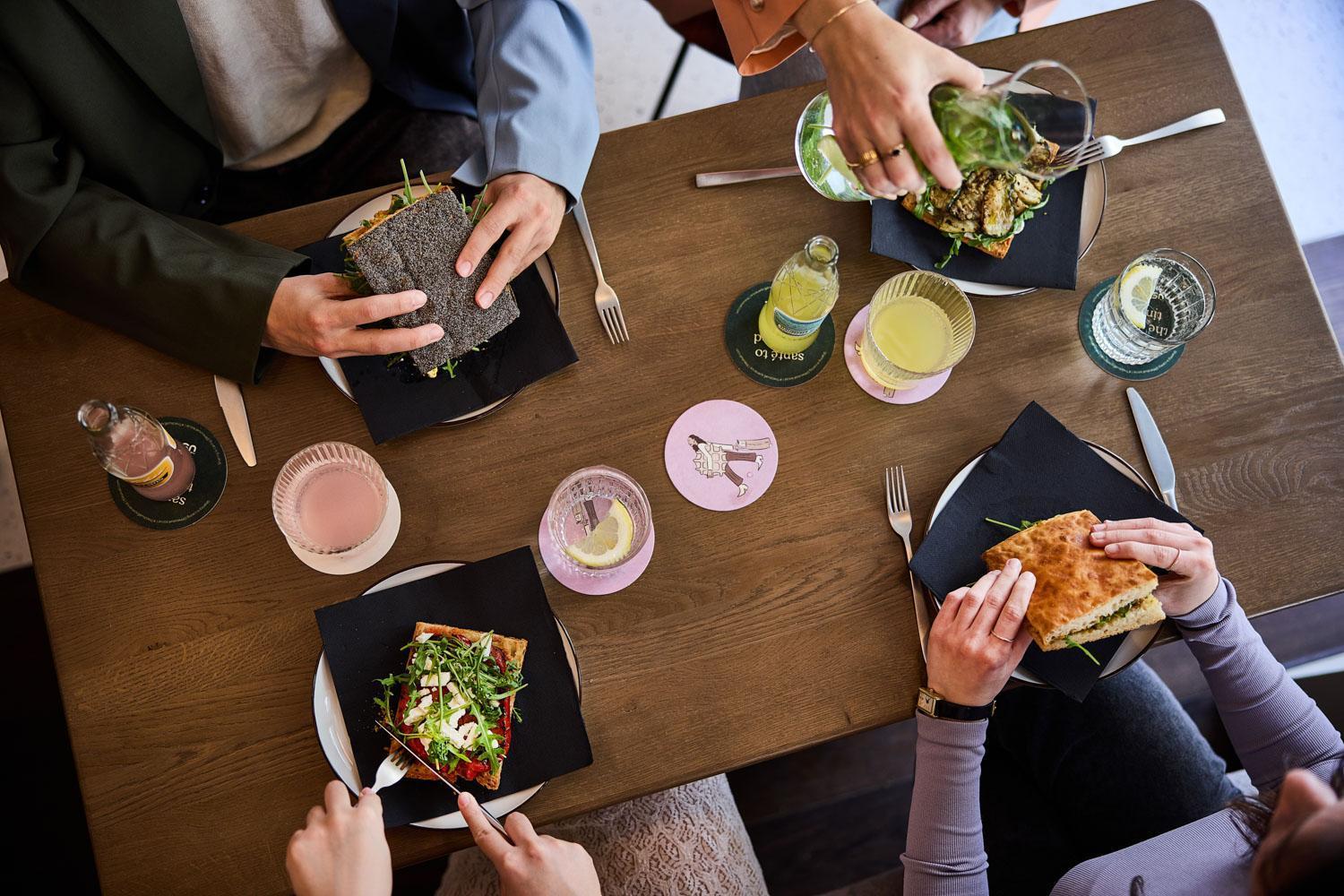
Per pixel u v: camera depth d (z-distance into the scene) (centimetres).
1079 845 144
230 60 142
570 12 138
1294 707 121
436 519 120
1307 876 72
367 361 122
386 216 117
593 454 123
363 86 168
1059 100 122
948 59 108
